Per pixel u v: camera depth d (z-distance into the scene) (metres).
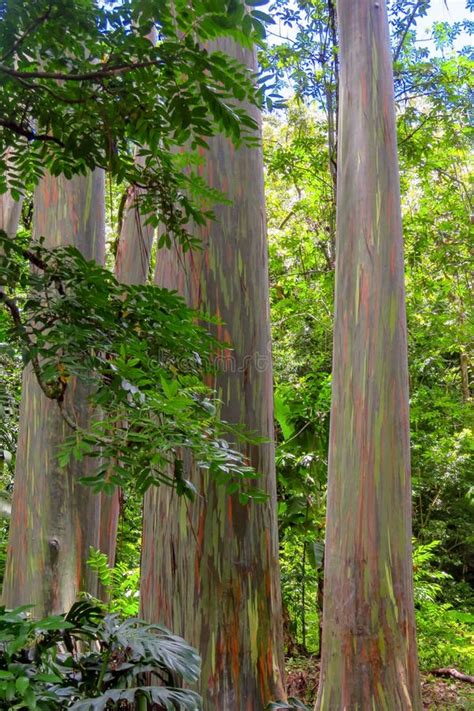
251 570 3.12
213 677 2.99
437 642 5.93
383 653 2.97
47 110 1.81
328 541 3.22
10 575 3.65
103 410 1.59
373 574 3.03
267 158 7.78
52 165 2.04
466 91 6.91
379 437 3.15
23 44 1.65
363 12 3.50
